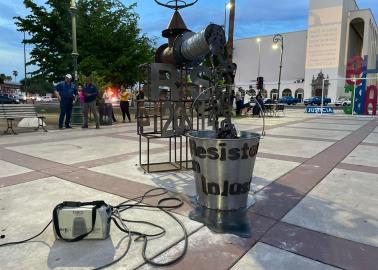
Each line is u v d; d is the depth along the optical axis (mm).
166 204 3307
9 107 8914
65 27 17094
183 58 4371
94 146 6766
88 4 18203
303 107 40094
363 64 20766
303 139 8102
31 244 2439
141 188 3836
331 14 62125
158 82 4504
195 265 2174
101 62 17625
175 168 4793
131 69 18672
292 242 2496
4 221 2834
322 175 4453
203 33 3482
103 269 2115
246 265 2176
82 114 11398
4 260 2209
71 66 17062
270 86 76125
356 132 9969
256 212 3098
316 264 2188
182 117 4762
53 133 9031
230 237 2580
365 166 5008
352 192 3707
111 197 3492
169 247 2416
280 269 2127
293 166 4980
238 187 3078
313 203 3344
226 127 3359
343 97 55219
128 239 2543
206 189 3129
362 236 2600
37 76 17984
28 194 3545
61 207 2521
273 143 7348
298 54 74812
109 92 18047
